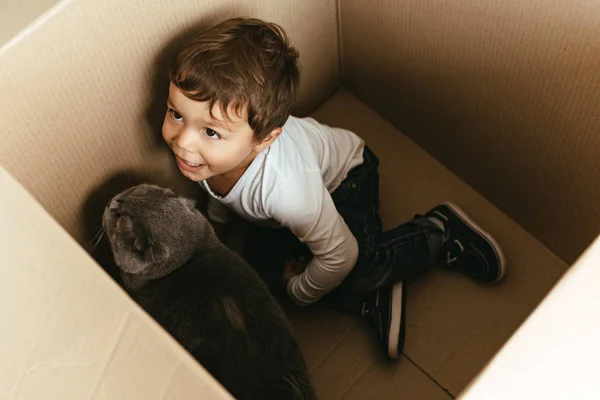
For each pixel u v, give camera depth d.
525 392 0.46
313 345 1.01
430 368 0.98
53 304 0.50
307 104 1.16
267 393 0.72
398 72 1.04
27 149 0.70
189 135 0.77
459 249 1.02
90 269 0.50
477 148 1.03
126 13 0.70
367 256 0.96
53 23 0.64
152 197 0.80
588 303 0.49
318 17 0.99
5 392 0.48
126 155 0.85
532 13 0.75
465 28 0.85
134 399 0.47
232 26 0.76
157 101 0.82
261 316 0.76
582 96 0.78
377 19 0.98
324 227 0.86
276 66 0.77
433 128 1.08
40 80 0.67
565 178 0.90
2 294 0.50
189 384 0.46
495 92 0.90
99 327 0.49
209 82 0.72
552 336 0.48
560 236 1.01
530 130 0.89
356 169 0.99
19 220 0.52
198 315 0.75
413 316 1.02
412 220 1.02
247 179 0.85
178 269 0.79
